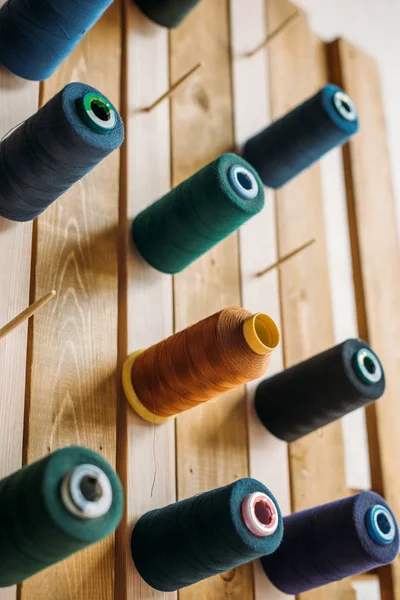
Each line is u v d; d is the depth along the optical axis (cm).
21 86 82
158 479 80
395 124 143
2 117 80
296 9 117
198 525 71
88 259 82
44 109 71
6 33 78
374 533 79
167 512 75
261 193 80
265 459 90
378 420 103
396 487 102
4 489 61
